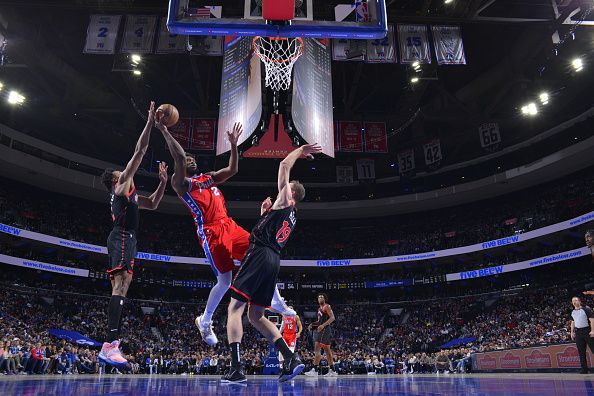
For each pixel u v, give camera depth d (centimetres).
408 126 3975
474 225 4262
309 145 527
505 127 3816
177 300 4303
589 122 3459
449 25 2308
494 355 2045
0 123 3494
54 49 2975
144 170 4228
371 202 4494
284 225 495
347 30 887
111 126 3562
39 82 3059
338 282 4316
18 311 3041
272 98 2978
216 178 556
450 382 648
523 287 3631
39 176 3741
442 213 4634
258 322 487
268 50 1895
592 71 3002
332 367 1230
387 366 2964
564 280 3434
